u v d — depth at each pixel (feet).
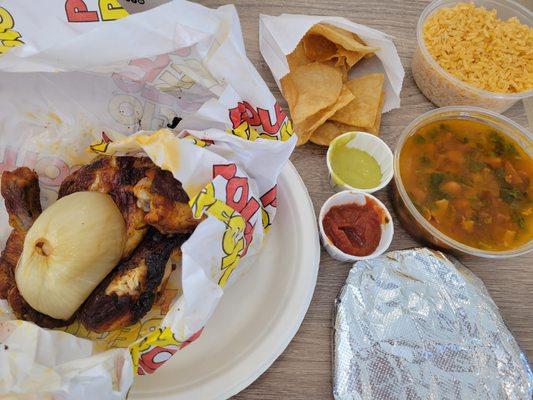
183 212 0.94
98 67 0.94
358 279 1.10
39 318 0.93
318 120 1.26
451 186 1.25
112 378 0.79
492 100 1.35
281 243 1.13
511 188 1.26
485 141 1.33
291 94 1.29
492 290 1.18
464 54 1.39
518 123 1.43
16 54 0.85
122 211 0.97
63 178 1.12
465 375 1.02
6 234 1.05
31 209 1.00
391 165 1.22
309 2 1.52
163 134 0.91
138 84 1.05
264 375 1.03
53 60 0.88
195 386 0.94
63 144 1.10
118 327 0.91
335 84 1.30
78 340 0.85
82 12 0.87
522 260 1.22
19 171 1.01
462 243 1.19
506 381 1.03
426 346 1.04
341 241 1.15
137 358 0.84
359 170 1.26
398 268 1.12
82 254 0.89
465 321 1.07
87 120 1.10
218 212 0.84
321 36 1.38
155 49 0.89
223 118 0.95
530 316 1.16
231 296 1.07
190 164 0.89
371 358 1.02
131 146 0.99
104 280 0.93
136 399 0.92
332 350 1.04
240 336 1.02
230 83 0.94
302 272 1.07
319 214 1.21
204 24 0.87
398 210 1.24
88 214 0.92
